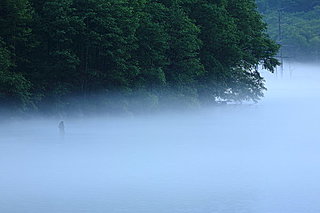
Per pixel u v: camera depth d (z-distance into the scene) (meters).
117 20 102.25
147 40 109.56
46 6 97.56
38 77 99.62
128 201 54.72
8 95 93.00
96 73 101.69
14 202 54.50
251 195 56.59
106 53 101.69
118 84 104.56
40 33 99.38
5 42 95.50
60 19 96.94
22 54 99.38
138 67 106.62
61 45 99.94
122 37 101.94
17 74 93.88
